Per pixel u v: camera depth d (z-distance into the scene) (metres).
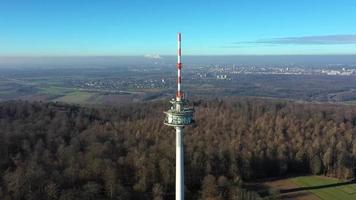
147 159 150.50
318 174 179.62
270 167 177.00
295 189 159.88
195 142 176.38
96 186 129.38
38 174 128.12
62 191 124.06
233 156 167.00
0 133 158.50
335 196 153.12
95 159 142.62
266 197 146.25
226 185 143.88
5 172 132.38
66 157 147.12
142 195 138.00
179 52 121.50
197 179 153.00
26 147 152.75
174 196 144.38
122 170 146.00
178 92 123.31
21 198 121.31
